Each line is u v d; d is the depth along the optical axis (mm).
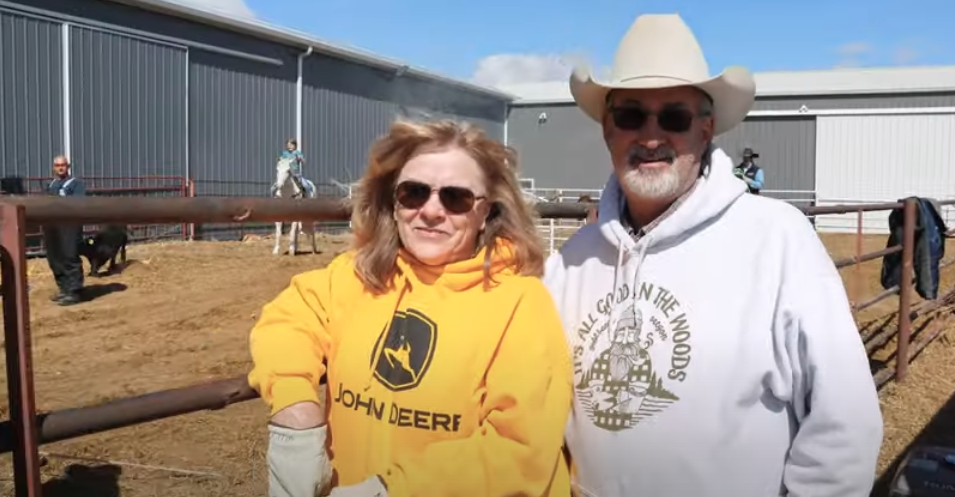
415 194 1865
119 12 16828
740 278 1858
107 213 1794
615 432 1911
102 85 16469
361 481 1805
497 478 1676
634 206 2045
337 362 1896
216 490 4043
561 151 31156
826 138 27359
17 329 1672
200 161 18797
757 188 14914
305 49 21344
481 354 1776
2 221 1649
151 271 12039
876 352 7621
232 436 4898
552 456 1737
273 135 20766
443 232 1873
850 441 1721
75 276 9727
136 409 1905
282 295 1996
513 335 1788
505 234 1962
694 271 1891
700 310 1855
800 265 1822
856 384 1734
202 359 7121
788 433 1850
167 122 17906
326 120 22406
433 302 1841
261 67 20359
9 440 1701
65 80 15727
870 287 11531
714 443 1818
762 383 1817
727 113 2027
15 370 1685
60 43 15648
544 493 1768
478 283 1856
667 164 1958
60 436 1782
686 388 1835
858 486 1733
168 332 8258
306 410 1766
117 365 6859
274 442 1748
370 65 23656
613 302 1984
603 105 2168
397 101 25094
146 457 4520
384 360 1824
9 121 14750
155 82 17609
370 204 1957
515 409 1712
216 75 19188
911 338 8242
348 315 1926
